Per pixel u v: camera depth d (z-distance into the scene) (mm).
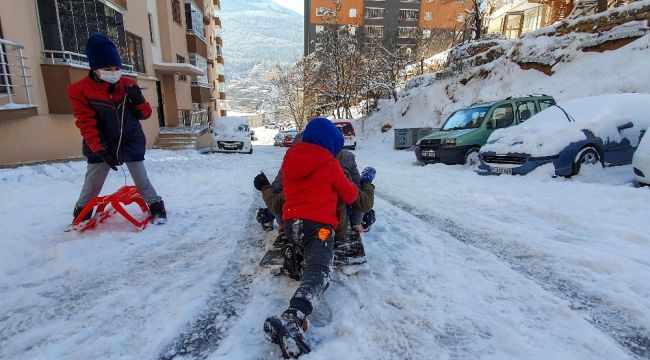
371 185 3078
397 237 3662
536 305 2299
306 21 62594
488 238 3549
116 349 2004
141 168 4055
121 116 3775
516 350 1893
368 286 2619
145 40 16172
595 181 5844
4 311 2395
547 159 6027
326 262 2250
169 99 21844
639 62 10953
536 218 4160
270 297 2502
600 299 2361
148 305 2449
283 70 55594
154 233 3904
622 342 1952
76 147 10719
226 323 2238
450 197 5379
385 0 57594
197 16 26859
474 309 2277
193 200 5488
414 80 26547
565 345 1920
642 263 2822
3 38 8312
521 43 16000
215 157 13922
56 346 2033
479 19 23859
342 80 34562
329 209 2424
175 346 2027
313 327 2162
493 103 9195
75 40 10492
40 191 5941
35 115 9055
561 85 12820
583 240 3387
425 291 2514
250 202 5367
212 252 3375
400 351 1912
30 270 2998
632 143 6332
